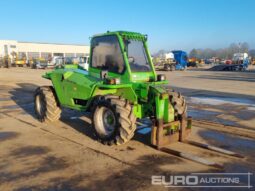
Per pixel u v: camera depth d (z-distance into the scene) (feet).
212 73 108.06
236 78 80.89
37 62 132.46
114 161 16.88
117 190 13.55
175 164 16.58
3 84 57.77
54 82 24.45
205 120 27.45
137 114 19.97
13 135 21.95
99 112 19.93
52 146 19.44
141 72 20.65
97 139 20.10
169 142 19.58
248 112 31.40
